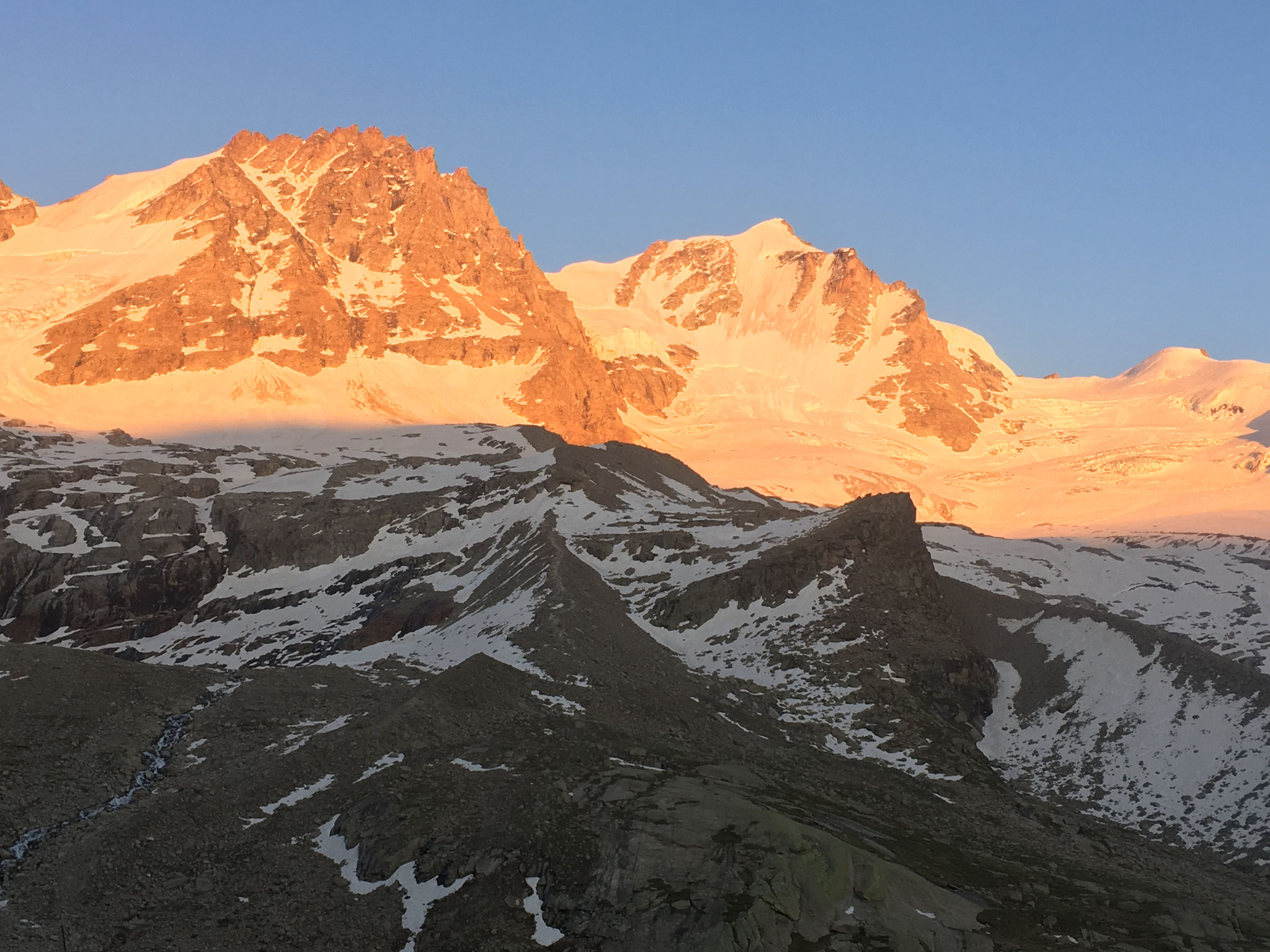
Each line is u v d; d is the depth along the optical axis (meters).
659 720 98.06
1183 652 121.12
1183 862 88.00
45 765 77.94
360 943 59.50
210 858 66.94
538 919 60.44
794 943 58.31
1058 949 60.56
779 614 131.62
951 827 84.44
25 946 58.09
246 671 105.00
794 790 83.44
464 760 76.62
